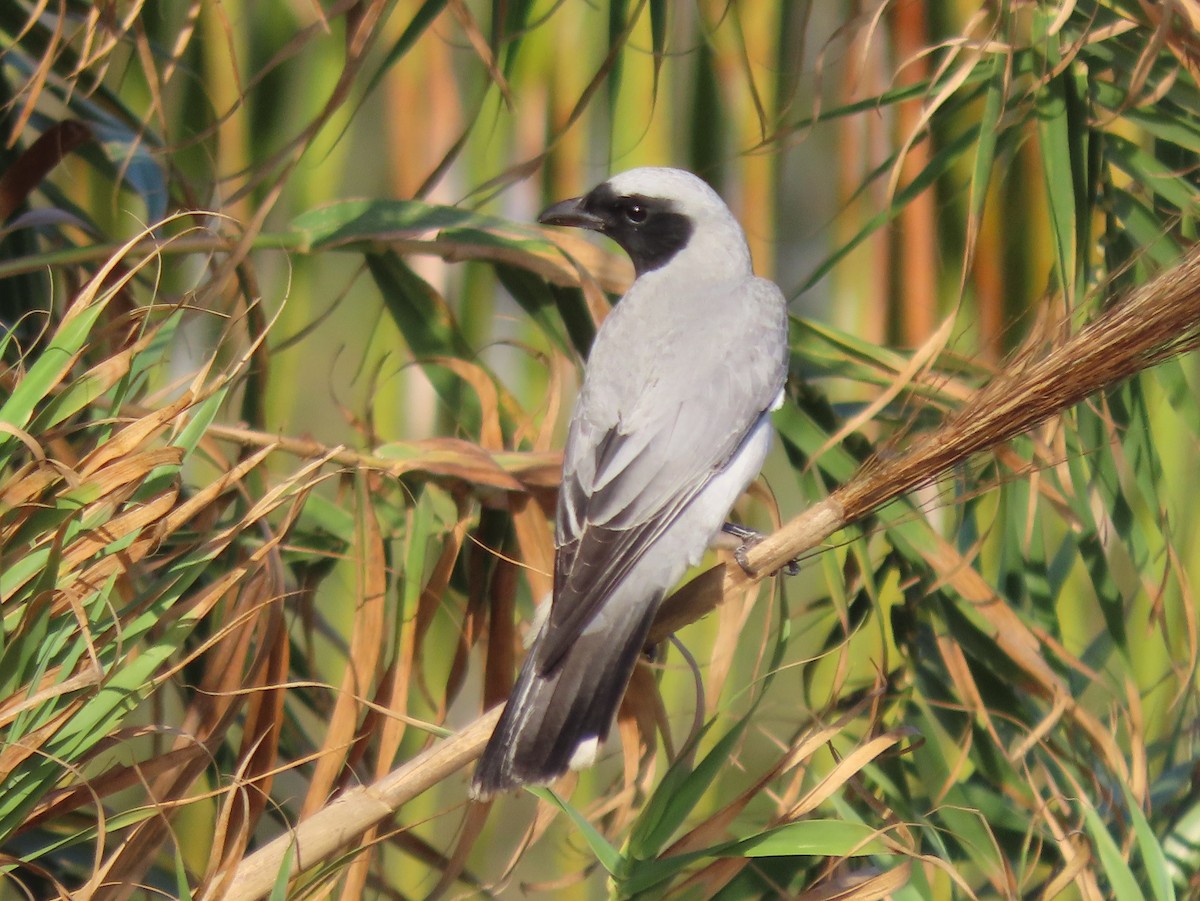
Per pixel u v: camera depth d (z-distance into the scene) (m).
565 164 8.60
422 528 6.57
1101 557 7.03
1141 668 8.02
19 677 5.04
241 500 6.54
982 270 8.03
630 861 5.66
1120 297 5.95
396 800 5.54
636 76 8.45
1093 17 6.68
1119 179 7.86
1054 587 7.84
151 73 6.74
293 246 7.26
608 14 8.17
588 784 8.18
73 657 5.15
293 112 8.41
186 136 8.23
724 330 7.38
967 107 8.22
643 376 7.20
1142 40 7.15
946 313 8.15
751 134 8.57
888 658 7.43
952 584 6.91
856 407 7.81
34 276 7.71
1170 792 7.56
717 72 8.48
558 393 7.38
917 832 6.82
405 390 8.23
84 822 6.47
